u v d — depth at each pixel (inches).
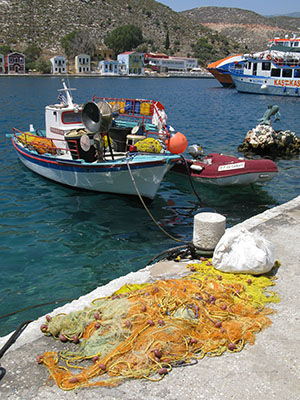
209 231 226.7
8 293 267.4
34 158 527.5
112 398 130.7
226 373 141.6
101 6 7490.2
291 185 536.1
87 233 371.6
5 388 135.6
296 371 143.0
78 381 137.0
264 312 176.9
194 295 177.6
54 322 162.7
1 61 4308.6
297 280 205.0
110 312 165.0
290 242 248.2
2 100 1600.6
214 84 3457.2
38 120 1072.8
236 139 852.6
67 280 287.3
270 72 2190.0
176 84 3302.2
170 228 390.6
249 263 204.8
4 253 326.0
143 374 139.3
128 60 4913.9
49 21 6432.1
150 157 442.6
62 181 502.6
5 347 154.4
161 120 473.7
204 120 1143.6
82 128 503.8
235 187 508.7
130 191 458.0
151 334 152.5
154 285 186.4
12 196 470.3
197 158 535.2
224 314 168.2
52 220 400.5
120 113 529.3
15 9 6515.8
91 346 151.5
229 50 7682.1
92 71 4837.6
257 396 131.6
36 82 3080.7
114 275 296.8
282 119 1208.8
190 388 134.8
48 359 147.5
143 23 7578.7
